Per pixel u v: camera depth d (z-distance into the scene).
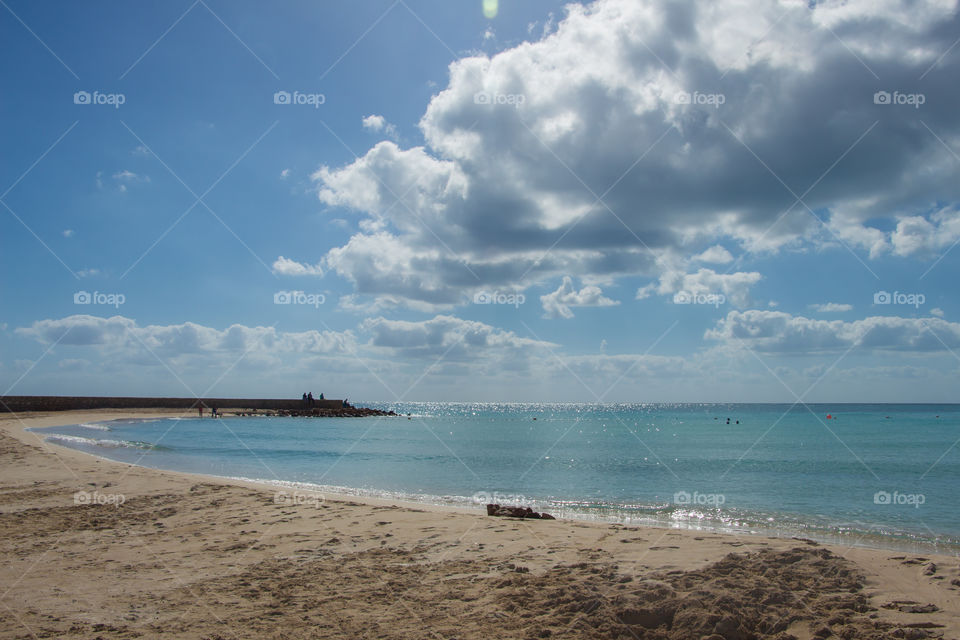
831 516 13.39
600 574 6.48
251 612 5.69
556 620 5.26
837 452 32.94
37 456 20.64
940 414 116.88
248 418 86.88
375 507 11.66
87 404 85.12
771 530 11.76
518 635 4.98
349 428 65.06
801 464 26.19
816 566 6.56
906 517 13.34
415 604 5.83
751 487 18.64
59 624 5.40
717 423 81.62
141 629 5.27
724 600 5.43
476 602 5.82
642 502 15.40
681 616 5.23
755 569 6.46
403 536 8.96
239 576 6.91
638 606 5.44
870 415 112.56
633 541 8.31
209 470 21.72
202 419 77.50
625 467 24.94
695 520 12.81
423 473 22.27
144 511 11.09
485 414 152.75
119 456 26.02
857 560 7.06
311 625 5.32
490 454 31.70
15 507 11.41
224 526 9.78
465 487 18.31
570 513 13.58
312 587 6.46
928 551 9.94
